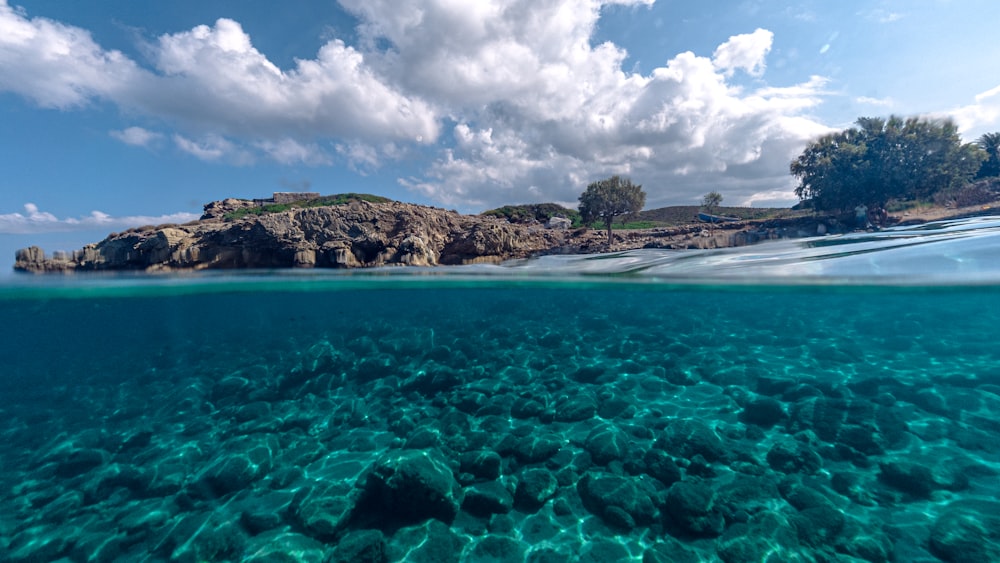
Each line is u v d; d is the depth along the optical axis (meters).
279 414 8.13
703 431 6.20
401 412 7.98
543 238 33.25
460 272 19.12
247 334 18.69
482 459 5.69
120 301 19.62
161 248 25.41
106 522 5.16
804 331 14.42
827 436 6.14
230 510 5.17
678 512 4.64
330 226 27.67
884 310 18.77
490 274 18.69
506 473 5.72
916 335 13.69
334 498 5.05
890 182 23.25
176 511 5.27
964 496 4.71
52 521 5.23
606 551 4.29
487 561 4.23
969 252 12.52
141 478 6.08
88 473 6.35
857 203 24.58
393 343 13.48
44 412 9.38
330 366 11.17
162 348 17.16
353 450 6.55
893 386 8.02
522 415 7.45
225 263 26.28
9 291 15.05
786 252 15.72
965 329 14.98
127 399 9.89
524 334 14.47
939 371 9.02
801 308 19.50
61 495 5.80
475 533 4.64
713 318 17.50
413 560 4.20
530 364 10.60
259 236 26.25
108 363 14.95
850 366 9.54
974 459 5.40
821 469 5.42
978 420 6.45
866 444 5.86
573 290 21.16
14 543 4.86
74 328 21.41
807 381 8.38
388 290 22.17
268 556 4.21
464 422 7.18
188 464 6.42
